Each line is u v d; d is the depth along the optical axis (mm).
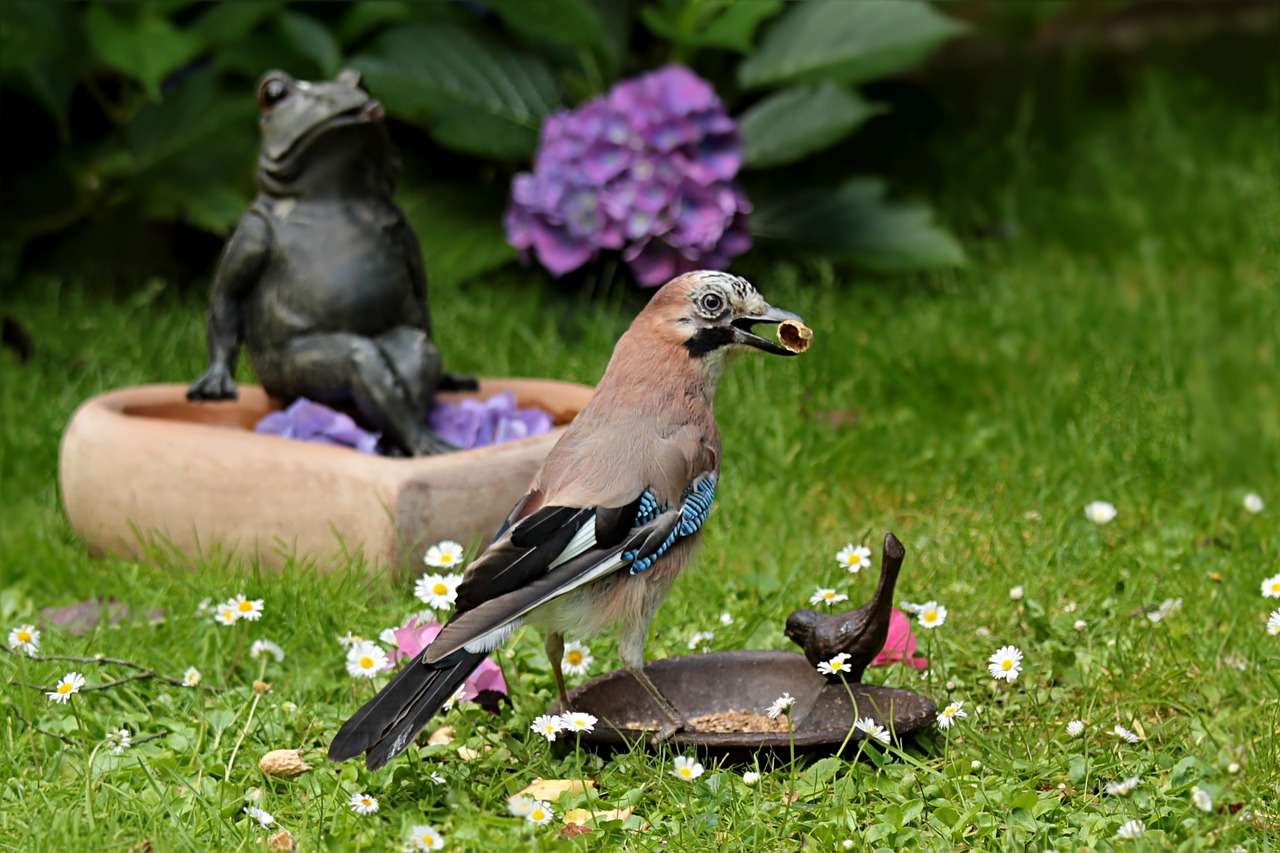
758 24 14133
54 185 13750
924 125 16656
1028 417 10648
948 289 13164
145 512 8852
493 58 12977
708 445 6836
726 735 6340
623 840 5926
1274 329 12008
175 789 6297
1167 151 16188
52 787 6270
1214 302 12820
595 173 12125
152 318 13250
